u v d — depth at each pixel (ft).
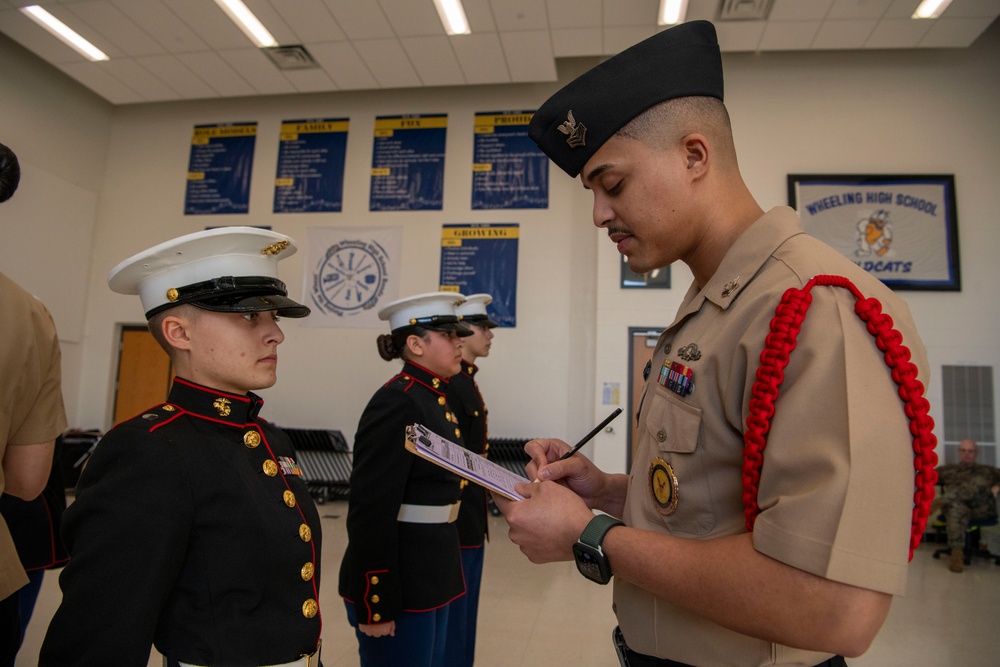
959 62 20.16
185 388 3.57
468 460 3.34
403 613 6.03
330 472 22.41
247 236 3.56
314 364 22.99
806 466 1.94
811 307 2.17
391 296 22.84
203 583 3.20
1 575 4.42
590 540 2.46
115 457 3.15
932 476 1.91
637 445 3.15
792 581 1.88
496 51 19.61
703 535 2.50
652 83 2.74
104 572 2.86
